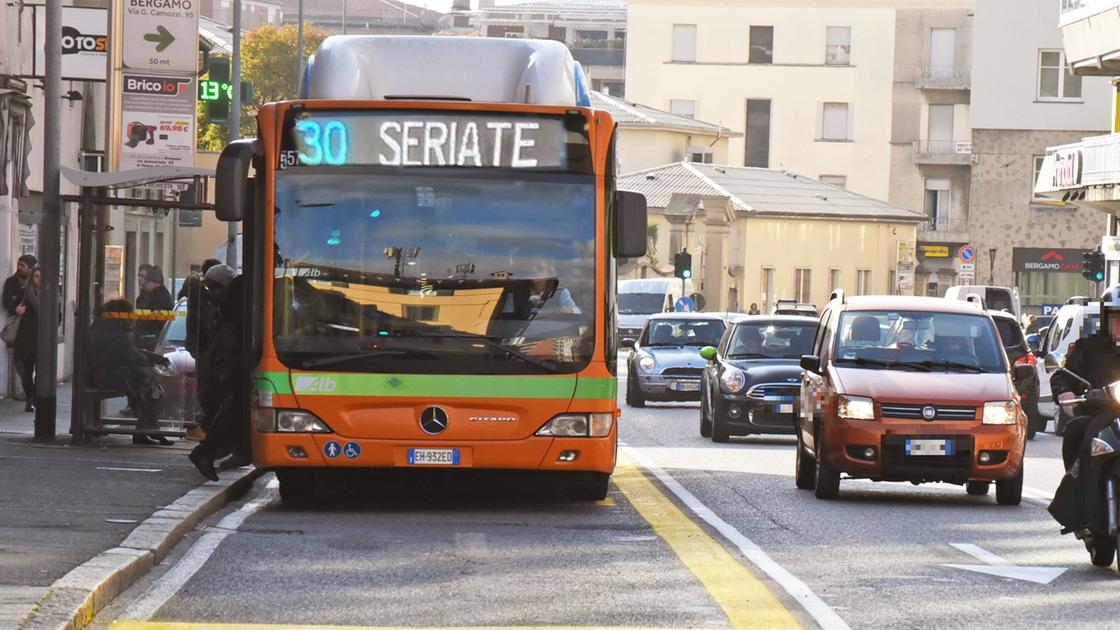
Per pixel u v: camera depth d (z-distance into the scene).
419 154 30.02
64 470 33.47
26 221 58.59
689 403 73.69
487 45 31.81
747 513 31.67
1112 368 25.89
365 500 32.66
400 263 29.78
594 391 29.86
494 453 29.64
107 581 20.33
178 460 36.78
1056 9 176.88
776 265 171.12
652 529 28.56
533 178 30.09
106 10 51.97
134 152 43.66
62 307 64.94
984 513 32.75
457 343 29.66
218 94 61.50
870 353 36.12
